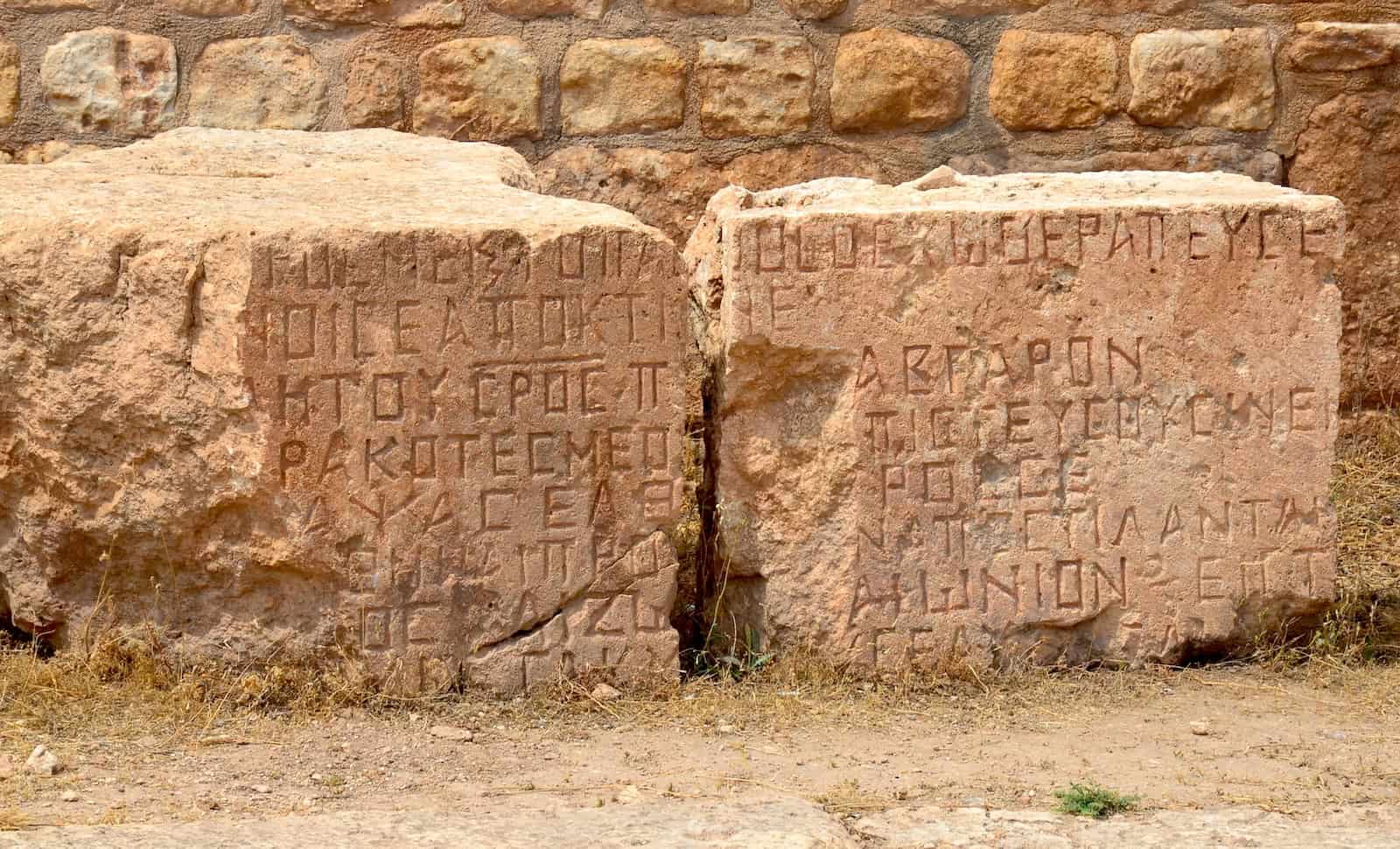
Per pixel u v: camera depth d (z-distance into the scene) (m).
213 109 6.42
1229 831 3.53
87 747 3.99
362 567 4.31
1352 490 6.36
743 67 6.55
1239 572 4.77
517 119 6.50
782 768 3.98
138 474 4.29
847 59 6.58
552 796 3.77
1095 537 4.69
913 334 4.56
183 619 4.39
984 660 4.66
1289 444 4.75
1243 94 6.72
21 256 4.25
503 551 4.38
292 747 4.06
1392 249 6.79
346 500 4.27
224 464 4.22
